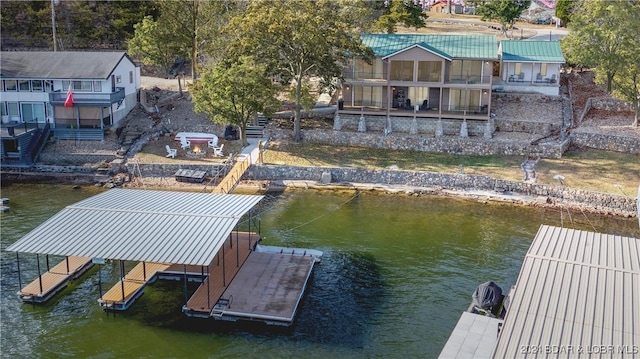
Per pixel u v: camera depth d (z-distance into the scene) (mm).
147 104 72688
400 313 36000
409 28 92250
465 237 46906
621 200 52125
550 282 28266
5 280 39906
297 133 65500
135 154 63250
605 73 65812
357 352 32156
